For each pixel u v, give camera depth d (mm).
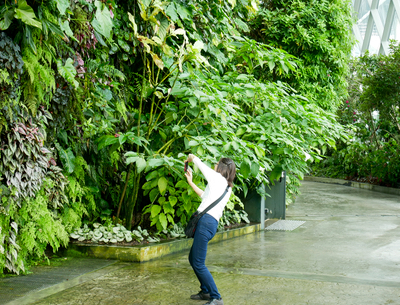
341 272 5121
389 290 4375
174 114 5945
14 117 4258
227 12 7598
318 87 10453
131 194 6371
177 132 6367
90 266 5148
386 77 16125
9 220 4668
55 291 4199
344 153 21422
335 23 10391
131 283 4523
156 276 4793
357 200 14172
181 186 5852
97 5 4305
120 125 6379
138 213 6902
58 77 4859
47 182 5102
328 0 10547
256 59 7488
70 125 5434
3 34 3963
